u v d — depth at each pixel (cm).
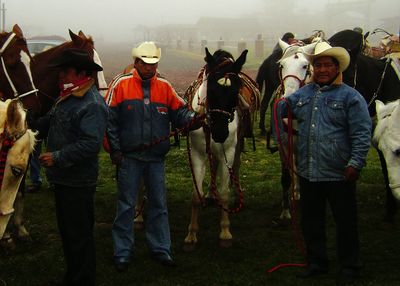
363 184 816
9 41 602
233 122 553
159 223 527
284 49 678
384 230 632
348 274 481
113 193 773
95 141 419
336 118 459
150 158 514
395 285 482
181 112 521
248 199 745
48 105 716
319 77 468
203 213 688
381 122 539
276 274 512
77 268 440
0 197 359
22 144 368
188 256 556
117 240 519
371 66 748
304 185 482
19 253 568
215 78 512
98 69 431
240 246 582
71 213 433
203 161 559
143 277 507
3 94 612
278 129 505
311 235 496
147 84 511
